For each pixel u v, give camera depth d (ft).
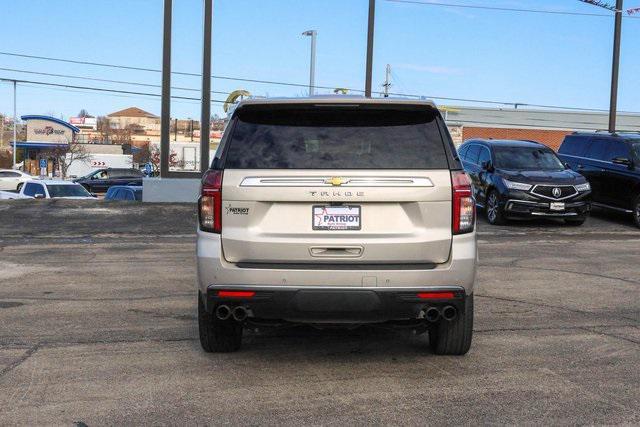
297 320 14.99
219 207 14.99
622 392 14.89
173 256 34.78
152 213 50.39
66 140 223.51
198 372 16.11
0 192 74.95
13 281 27.66
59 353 17.54
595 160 52.75
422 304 14.75
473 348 18.26
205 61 55.93
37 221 47.11
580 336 19.58
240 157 15.19
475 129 170.60
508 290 26.40
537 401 14.29
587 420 13.26
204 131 56.34
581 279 28.89
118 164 228.84
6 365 16.52
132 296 24.75
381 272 14.57
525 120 172.65
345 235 14.75
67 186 71.92
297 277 14.62
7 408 13.73
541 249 38.06
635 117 180.86
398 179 14.75
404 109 15.51
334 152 15.07
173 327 20.27
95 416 13.35
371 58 63.87
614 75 70.74
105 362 16.81
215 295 14.94
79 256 34.63
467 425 13.00
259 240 14.74
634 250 38.11
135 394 14.60
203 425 12.94
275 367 16.53
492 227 47.75
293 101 15.37
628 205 48.98
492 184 48.78
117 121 438.81
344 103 15.29
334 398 14.43
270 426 12.92
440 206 14.82
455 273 14.78
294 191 14.73
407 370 16.35
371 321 14.97
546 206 46.21
